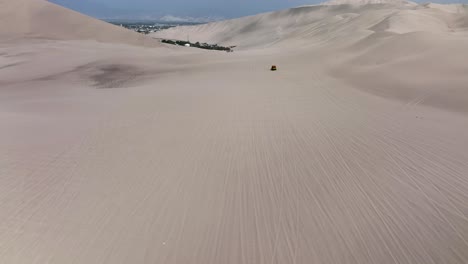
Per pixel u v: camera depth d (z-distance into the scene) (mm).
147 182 5535
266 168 6043
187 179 5660
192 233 4219
